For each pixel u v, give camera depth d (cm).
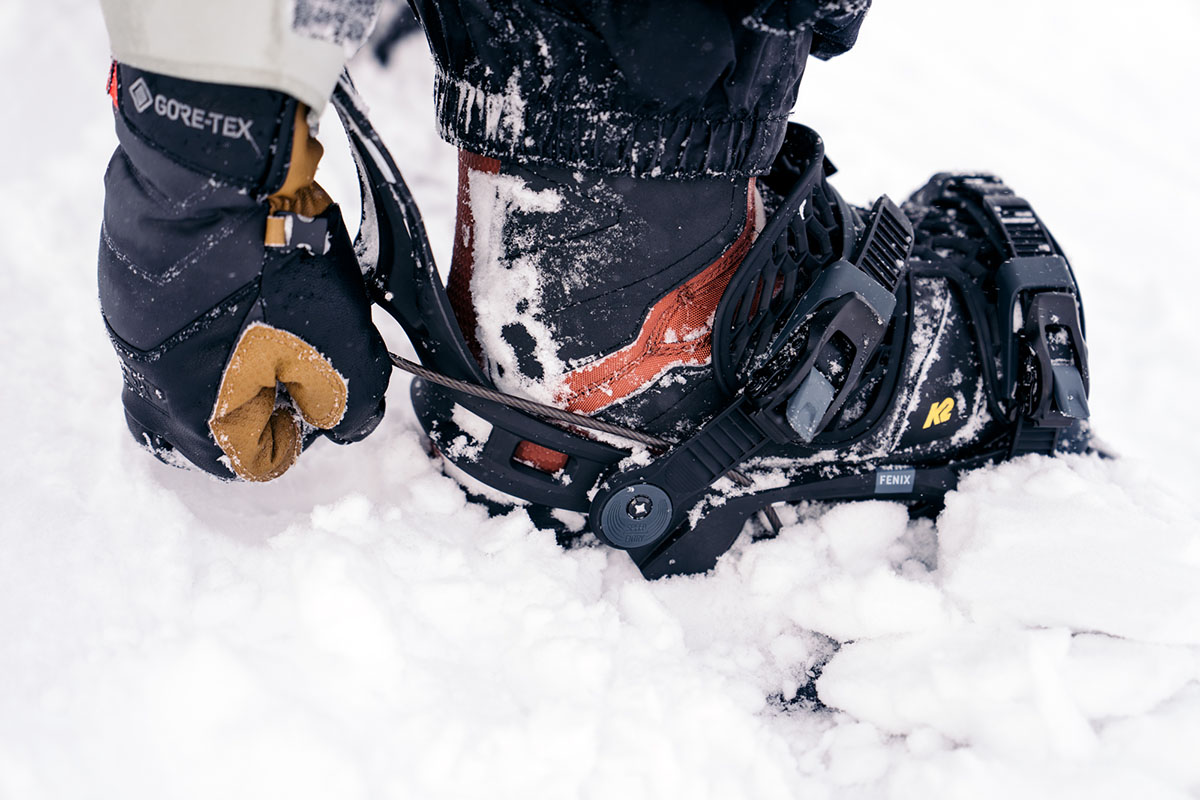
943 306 88
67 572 68
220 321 64
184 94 57
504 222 75
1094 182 218
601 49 65
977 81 269
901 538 93
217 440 68
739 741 69
